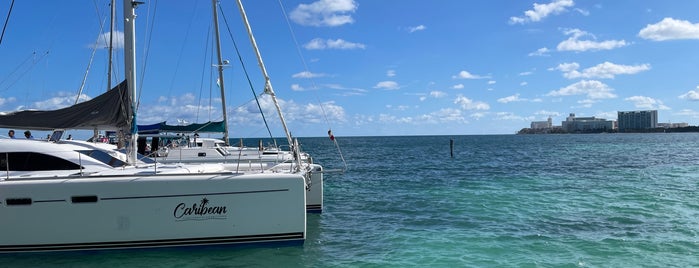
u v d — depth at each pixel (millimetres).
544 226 9719
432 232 9242
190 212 7020
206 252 7137
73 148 7969
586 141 85938
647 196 14055
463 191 15617
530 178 19969
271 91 8484
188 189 7000
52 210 6816
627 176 20562
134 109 8383
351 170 24859
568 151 46375
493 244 8234
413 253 7707
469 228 9586
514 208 11984
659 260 7266
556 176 20781
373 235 9039
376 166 27875
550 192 15219
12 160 7512
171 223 6992
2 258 6871
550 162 30172
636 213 11164
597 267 6926
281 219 7207
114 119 8297
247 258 7070
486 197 14086
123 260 6883
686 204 12461
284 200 7203
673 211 11414
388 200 13648
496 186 17031
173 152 13711
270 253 7219
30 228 6824
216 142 19172
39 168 7531
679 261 7215
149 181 6914
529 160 32500
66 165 7605
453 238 8703
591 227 9602
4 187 6750
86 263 6789
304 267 6887
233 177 7105
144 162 9125
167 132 15781
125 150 9086
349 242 8477
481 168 25734
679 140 87062
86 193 6832
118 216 6891
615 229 9398
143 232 6945
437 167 26797
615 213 11180
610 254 7590
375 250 7926
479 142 87062
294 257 7168
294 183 7223
